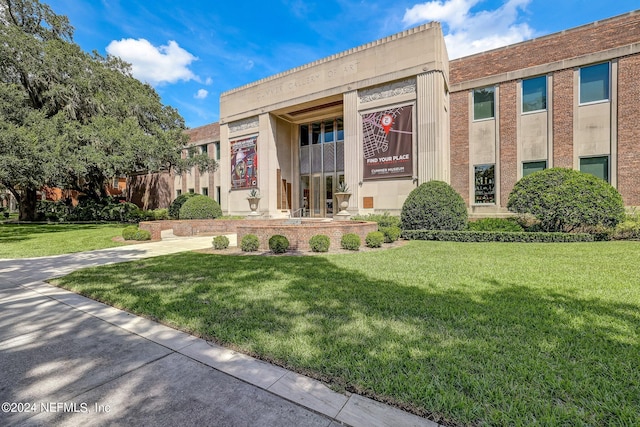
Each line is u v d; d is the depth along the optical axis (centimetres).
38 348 359
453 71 1833
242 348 345
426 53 1633
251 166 2359
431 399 246
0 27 2050
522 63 1622
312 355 323
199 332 391
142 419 235
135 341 374
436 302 488
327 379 282
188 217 2094
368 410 239
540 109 1584
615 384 263
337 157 2330
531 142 1595
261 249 1136
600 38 1438
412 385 264
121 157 2058
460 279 636
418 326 395
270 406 248
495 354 319
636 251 927
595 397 247
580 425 217
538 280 618
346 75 1894
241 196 2420
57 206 3494
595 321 402
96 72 2391
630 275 643
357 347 338
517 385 265
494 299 500
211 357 331
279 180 2364
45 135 1834
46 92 2191
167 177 3412
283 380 284
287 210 2439
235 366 311
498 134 1677
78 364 321
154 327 417
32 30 2412
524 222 1453
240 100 2411
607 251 937
